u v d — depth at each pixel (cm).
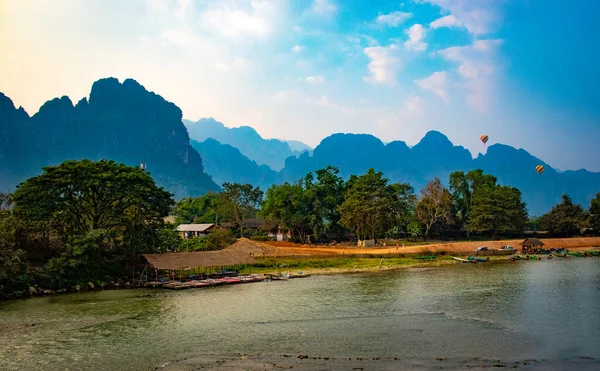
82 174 7088
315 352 3500
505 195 13312
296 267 8712
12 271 5897
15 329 4262
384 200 11850
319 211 13388
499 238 14838
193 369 3142
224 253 7475
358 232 12475
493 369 3062
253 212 18012
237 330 4203
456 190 15400
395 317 4631
